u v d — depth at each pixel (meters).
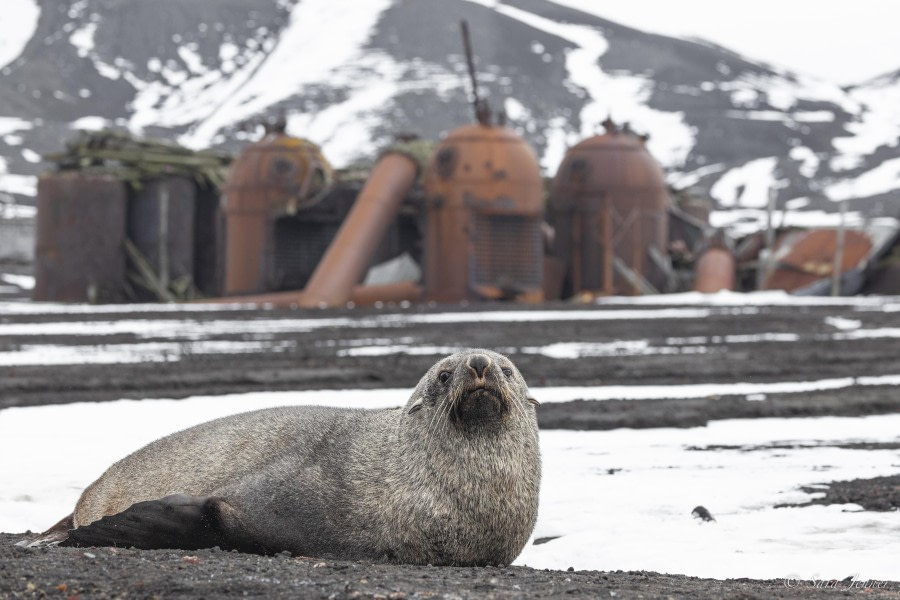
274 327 31.89
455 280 49.56
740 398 17.48
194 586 5.93
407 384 18.83
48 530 8.38
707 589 6.43
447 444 7.23
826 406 16.66
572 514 9.88
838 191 185.62
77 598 5.76
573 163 55.16
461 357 7.35
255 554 7.44
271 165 51.66
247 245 51.88
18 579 6.10
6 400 16.50
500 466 7.24
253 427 8.09
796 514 9.65
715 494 10.61
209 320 35.00
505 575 6.76
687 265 59.81
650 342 27.06
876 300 49.25
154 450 8.23
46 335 28.33
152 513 7.30
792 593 6.34
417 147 50.59
